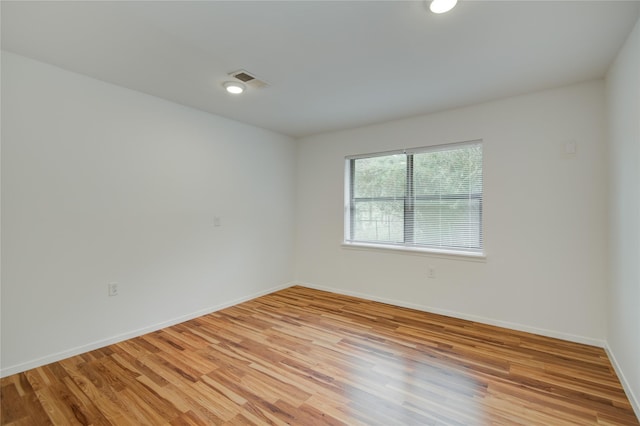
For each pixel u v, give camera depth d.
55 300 2.38
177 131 3.19
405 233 3.75
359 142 4.07
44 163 2.33
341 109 3.34
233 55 2.20
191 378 2.14
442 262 3.41
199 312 3.39
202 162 3.43
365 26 1.84
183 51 2.14
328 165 4.38
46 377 2.15
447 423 1.70
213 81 2.64
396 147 3.74
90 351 2.55
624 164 2.03
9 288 2.17
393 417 1.75
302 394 1.96
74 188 2.48
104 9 1.68
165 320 3.08
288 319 3.29
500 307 3.06
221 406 1.85
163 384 2.07
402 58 2.23
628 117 1.94
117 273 2.73
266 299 4.01
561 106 2.74
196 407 1.83
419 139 3.56
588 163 2.63
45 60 2.28
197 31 1.90
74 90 2.47
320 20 1.79
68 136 2.45
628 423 1.70
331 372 2.22
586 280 2.66
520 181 2.94
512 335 2.84
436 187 3.52
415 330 2.97
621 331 2.12
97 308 2.61
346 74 2.49
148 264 2.96
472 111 3.20
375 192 4.01
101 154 2.63
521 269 2.94
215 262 3.57
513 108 2.97
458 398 1.92
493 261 3.09
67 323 2.44
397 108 3.30
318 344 2.68
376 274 3.92
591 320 2.64
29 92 2.25
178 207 3.21
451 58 2.23
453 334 2.87
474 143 3.20
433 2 1.61
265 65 2.35
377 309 3.60
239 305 3.77
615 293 2.28
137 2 1.62
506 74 2.49
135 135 2.86
